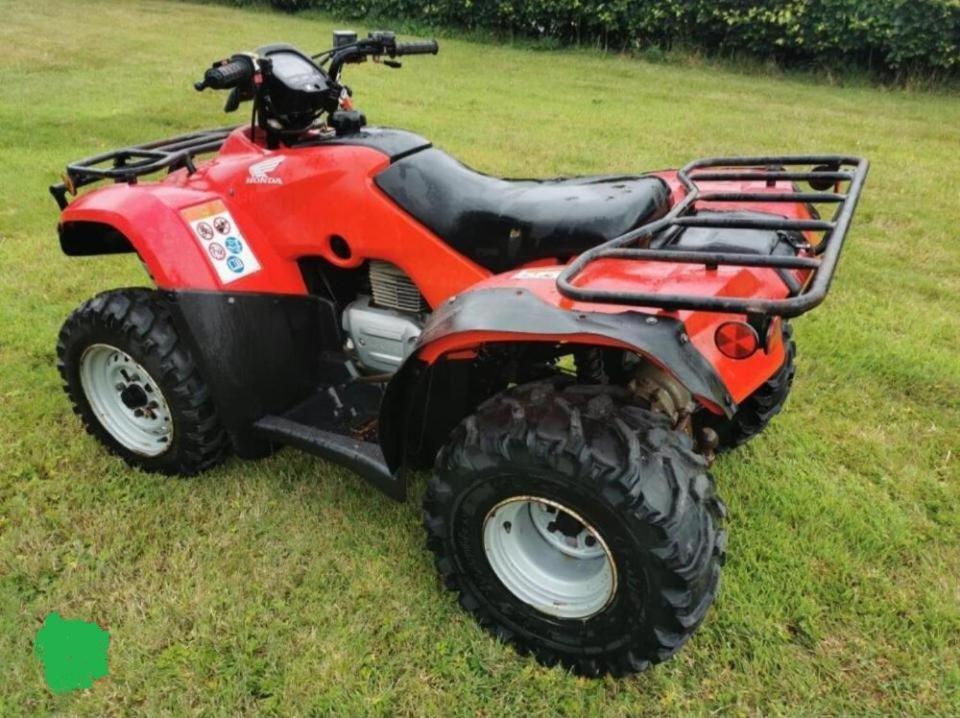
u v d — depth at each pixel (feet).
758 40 41.68
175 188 10.31
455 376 8.55
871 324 15.11
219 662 8.15
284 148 10.19
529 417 7.46
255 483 10.73
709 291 7.28
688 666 8.21
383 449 8.39
